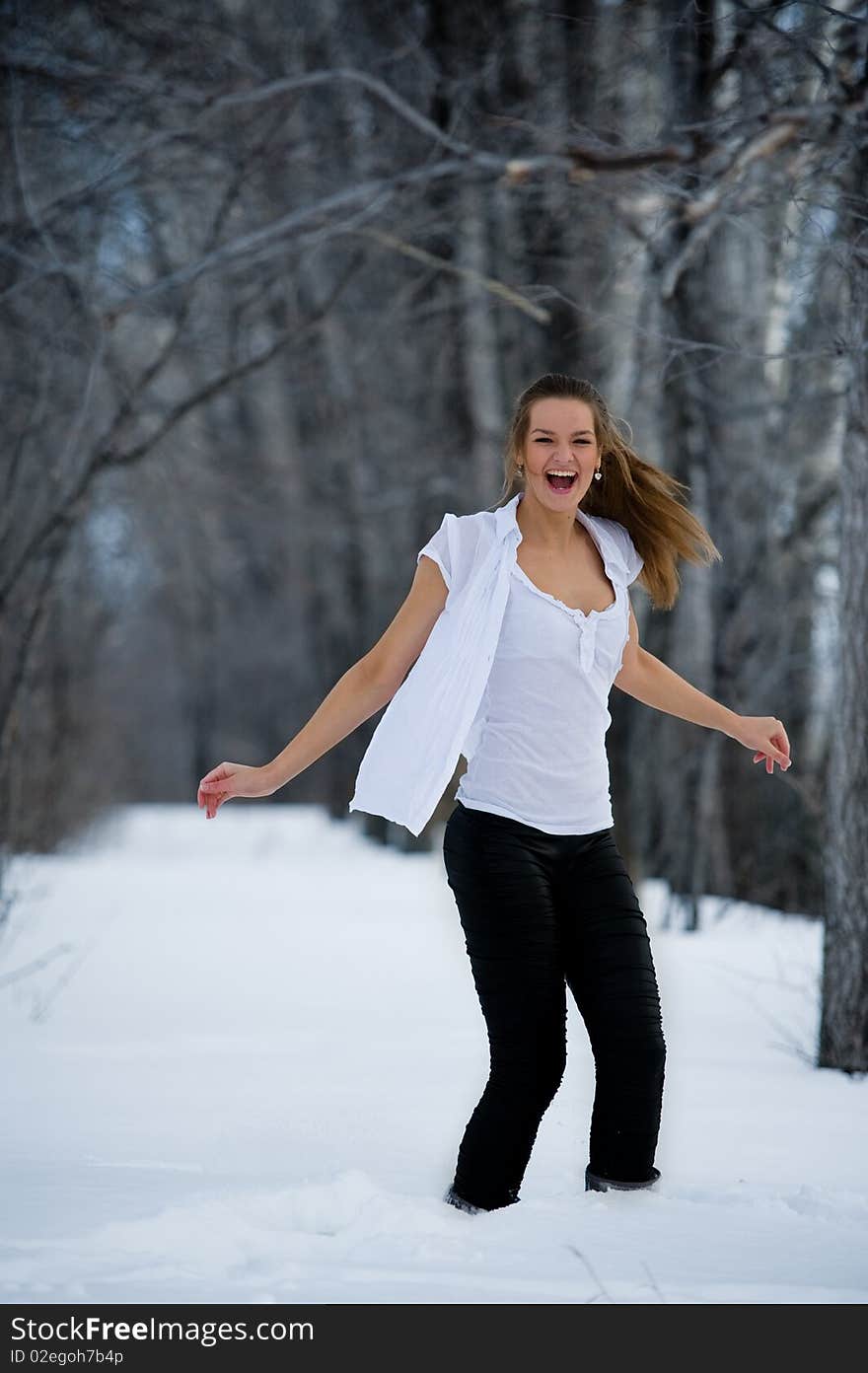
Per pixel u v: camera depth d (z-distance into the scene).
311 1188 12.26
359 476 81.69
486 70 35.41
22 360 42.81
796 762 49.78
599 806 12.79
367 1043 22.95
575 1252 10.76
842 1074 21.11
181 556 97.44
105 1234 10.98
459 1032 24.12
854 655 22.11
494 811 12.52
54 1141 15.64
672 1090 19.50
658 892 48.84
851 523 22.27
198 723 142.75
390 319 46.28
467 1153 12.53
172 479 63.19
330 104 43.00
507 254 43.62
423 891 52.72
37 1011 25.70
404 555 79.62
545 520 12.90
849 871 21.73
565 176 28.73
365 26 43.09
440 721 12.36
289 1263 10.62
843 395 23.91
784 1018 26.06
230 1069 20.45
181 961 33.81
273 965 33.16
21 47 34.25
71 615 80.19
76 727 77.44
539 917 12.46
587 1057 21.17
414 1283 10.27
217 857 77.62
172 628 141.38
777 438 44.12
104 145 35.41
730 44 27.59
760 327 45.06
